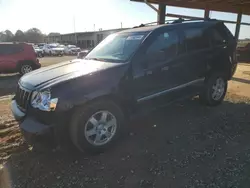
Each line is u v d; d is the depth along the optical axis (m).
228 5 10.88
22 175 2.86
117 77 3.33
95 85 3.13
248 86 7.62
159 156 3.19
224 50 5.04
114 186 2.61
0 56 11.58
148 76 3.70
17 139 3.85
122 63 3.50
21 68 12.19
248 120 4.42
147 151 3.33
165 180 2.69
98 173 2.86
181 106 5.25
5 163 3.13
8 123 4.66
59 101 2.86
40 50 31.44
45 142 2.93
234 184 2.58
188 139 3.67
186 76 4.35
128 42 3.96
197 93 4.76
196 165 2.96
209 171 2.83
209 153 3.24
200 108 5.11
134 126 4.21
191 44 4.43
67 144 3.10
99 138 3.24
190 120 4.46
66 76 3.17
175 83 4.17
